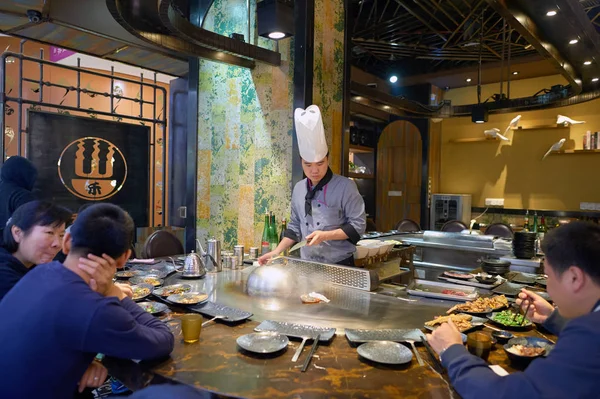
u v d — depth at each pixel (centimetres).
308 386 114
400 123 723
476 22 475
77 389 148
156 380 121
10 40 532
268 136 388
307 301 192
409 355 132
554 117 670
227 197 418
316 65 364
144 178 493
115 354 121
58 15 351
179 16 282
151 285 211
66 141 429
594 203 632
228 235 418
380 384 116
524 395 96
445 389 114
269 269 207
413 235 458
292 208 290
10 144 526
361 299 198
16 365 117
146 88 648
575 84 436
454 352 117
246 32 396
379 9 496
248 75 400
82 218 131
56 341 118
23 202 276
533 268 306
